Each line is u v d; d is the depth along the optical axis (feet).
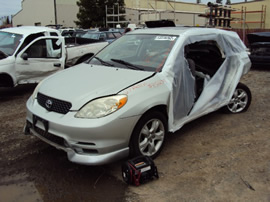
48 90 11.14
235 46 16.21
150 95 10.62
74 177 10.37
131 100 10.06
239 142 13.26
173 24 16.98
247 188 9.60
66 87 10.94
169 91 11.37
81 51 26.86
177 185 9.80
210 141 13.41
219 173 10.53
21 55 21.08
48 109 10.56
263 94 21.85
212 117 16.75
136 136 10.43
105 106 9.66
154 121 11.13
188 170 10.76
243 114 17.26
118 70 12.07
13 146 12.90
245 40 61.00
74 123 9.45
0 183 9.96
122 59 13.32
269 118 16.48
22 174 10.55
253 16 91.30
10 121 16.30
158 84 11.12
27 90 24.30
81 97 9.99
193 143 13.20
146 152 11.18
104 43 29.17
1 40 22.88
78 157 9.60
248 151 12.32
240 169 10.80
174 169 10.84
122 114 9.71
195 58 16.43
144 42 13.60
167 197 9.15
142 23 70.95
